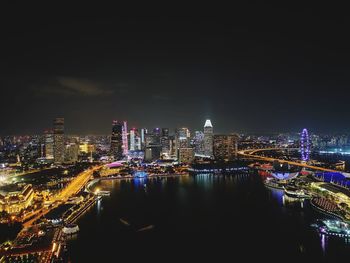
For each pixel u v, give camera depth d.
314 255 198.75
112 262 193.38
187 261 195.25
